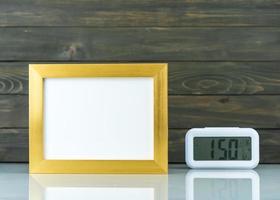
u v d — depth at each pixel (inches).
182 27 45.0
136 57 45.1
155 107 39.1
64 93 39.7
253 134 40.6
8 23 45.3
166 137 39.0
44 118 39.8
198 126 45.0
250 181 35.9
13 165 44.4
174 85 45.0
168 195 31.3
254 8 44.9
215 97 45.1
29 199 30.3
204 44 45.0
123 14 45.1
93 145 39.4
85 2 45.2
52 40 45.3
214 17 44.9
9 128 45.3
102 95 39.6
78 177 37.8
